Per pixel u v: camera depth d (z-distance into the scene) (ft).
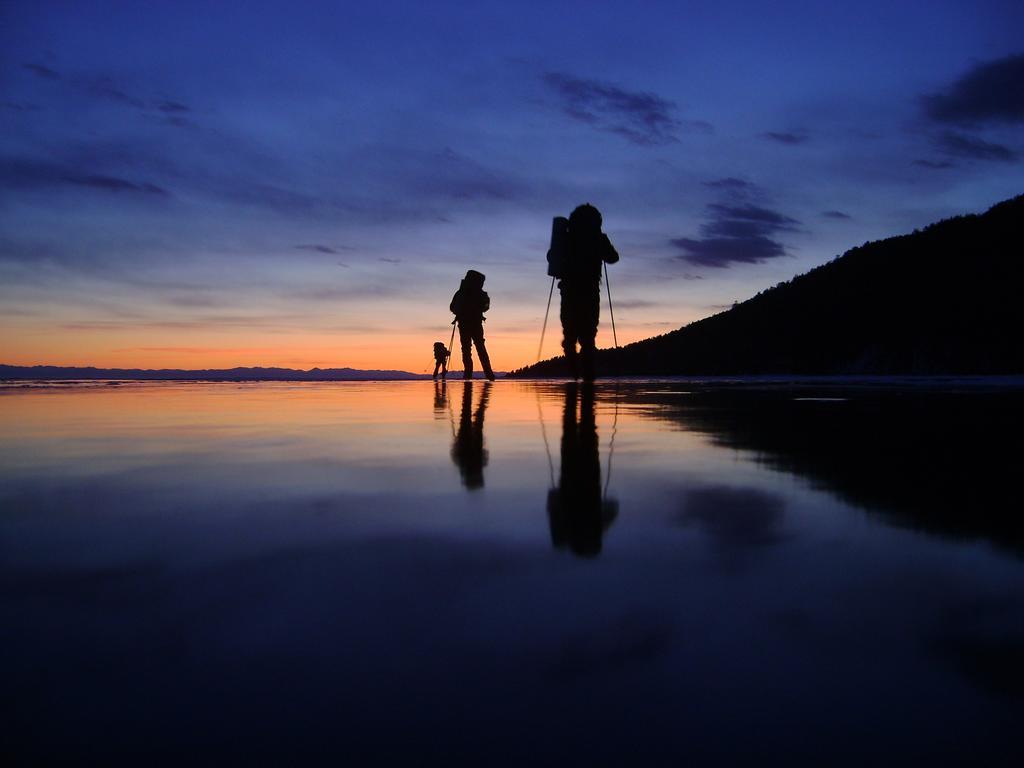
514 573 4.16
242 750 2.38
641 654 3.05
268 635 3.26
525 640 3.20
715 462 8.64
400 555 4.54
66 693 2.73
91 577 4.09
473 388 33.88
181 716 2.58
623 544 4.80
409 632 3.29
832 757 2.31
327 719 2.56
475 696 2.72
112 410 17.94
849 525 5.34
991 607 3.61
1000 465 8.32
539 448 9.98
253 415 16.24
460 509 5.95
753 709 2.61
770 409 17.74
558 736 2.45
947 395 23.82
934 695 2.71
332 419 15.07
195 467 8.23
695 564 4.34
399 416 15.98
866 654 3.06
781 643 3.17
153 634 3.26
